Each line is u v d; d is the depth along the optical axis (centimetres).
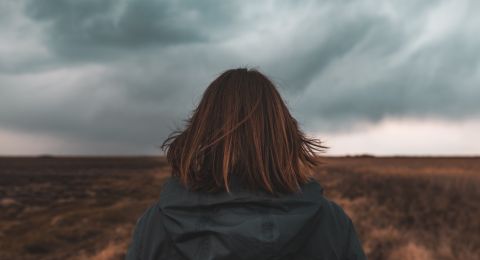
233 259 131
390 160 12400
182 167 145
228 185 138
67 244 1556
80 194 3756
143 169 8925
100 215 2089
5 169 8694
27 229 1917
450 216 1744
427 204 2169
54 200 3297
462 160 11650
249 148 142
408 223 1616
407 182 3822
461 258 1012
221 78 157
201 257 134
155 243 144
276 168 142
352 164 9156
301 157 154
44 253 1450
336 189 3450
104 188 4384
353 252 149
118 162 13538
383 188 3391
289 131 151
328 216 145
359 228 1447
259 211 137
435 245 1158
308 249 143
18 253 1445
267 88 154
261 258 132
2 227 1995
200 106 154
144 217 150
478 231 1359
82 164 11650
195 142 146
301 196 141
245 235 130
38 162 13175
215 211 138
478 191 2697
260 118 147
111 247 1309
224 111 149
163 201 143
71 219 2030
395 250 1095
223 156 141
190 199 140
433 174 4116
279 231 132
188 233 136
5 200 3089
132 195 3634
